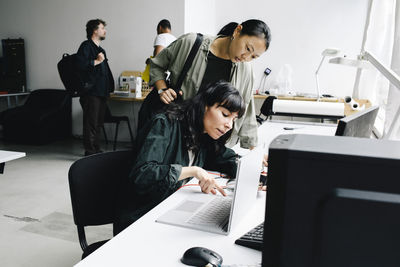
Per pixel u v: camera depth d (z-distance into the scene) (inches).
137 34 196.2
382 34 133.6
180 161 56.4
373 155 15.5
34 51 219.3
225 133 60.2
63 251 87.3
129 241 39.0
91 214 54.5
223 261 35.2
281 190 17.0
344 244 16.6
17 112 199.2
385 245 16.1
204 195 53.3
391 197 15.5
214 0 206.1
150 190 51.4
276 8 194.9
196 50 78.4
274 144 17.3
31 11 215.3
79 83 162.1
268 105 119.9
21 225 99.8
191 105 55.2
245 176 41.0
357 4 182.9
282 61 197.9
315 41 191.6
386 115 96.6
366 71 153.6
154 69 84.5
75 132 219.8
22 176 142.3
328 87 193.2
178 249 37.4
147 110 84.8
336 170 16.0
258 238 38.4
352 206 16.1
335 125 120.2
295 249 17.4
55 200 117.8
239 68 78.9
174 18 186.5
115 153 58.4
